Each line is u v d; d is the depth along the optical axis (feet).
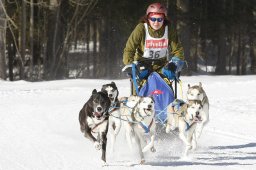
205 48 158.71
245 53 169.99
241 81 83.76
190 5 140.87
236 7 147.64
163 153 32.09
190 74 123.75
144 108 28.45
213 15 143.64
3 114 47.47
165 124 31.83
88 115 29.32
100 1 128.36
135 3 128.98
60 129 40.50
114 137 32.19
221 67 144.97
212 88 73.67
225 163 29.40
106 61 136.26
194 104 29.63
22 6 113.70
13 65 135.54
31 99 60.18
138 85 33.01
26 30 123.75
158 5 32.40
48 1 119.75
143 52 33.35
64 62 122.62
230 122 45.27
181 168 27.81
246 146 35.27
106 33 135.85
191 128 30.27
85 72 136.98
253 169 27.89
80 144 34.73
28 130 39.63
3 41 103.50
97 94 29.22
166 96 32.07
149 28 32.73
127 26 130.93
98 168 27.73
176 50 33.63
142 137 29.94
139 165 28.50
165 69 32.94
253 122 45.32
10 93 66.08
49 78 115.85
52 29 116.67
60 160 29.58
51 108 51.80
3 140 35.47
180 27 126.72
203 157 31.32
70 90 69.72
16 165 28.17
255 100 59.98
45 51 119.03
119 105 32.19
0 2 102.42
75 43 140.46
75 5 121.29
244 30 153.58
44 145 34.04
